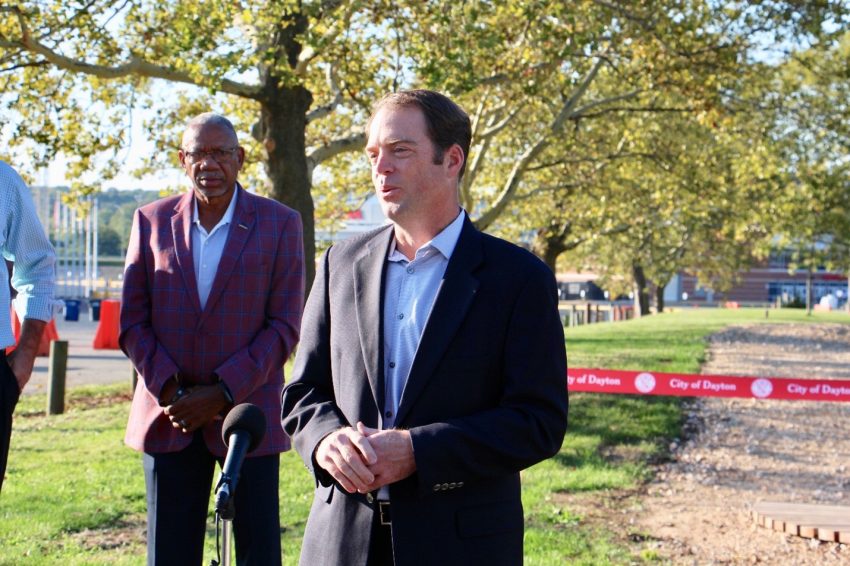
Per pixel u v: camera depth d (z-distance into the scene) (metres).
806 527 6.97
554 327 2.83
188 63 12.59
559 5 13.77
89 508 7.21
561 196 25.70
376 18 13.59
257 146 16.31
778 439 11.55
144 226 4.54
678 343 25.34
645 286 51.62
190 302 4.39
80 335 29.11
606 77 21.52
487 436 2.67
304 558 2.91
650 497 8.28
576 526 7.17
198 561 4.36
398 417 2.78
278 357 4.43
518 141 22.38
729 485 8.95
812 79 21.39
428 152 2.82
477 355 2.79
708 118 18.38
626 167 22.66
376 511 2.78
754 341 29.05
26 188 4.23
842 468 9.98
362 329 2.89
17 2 12.73
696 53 17.17
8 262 4.38
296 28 14.73
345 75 14.38
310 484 8.16
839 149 20.97
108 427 11.32
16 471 8.58
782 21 17.17
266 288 4.50
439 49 13.02
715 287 52.41
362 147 16.83
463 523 2.73
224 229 4.50
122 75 13.91
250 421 2.86
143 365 4.32
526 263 2.86
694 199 23.08
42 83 15.66
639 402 13.30
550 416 2.78
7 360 4.12
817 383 10.16
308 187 15.73
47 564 5.80
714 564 6.34
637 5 16.17
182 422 4.21
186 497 4.33
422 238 2.91
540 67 15.52
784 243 29.89
